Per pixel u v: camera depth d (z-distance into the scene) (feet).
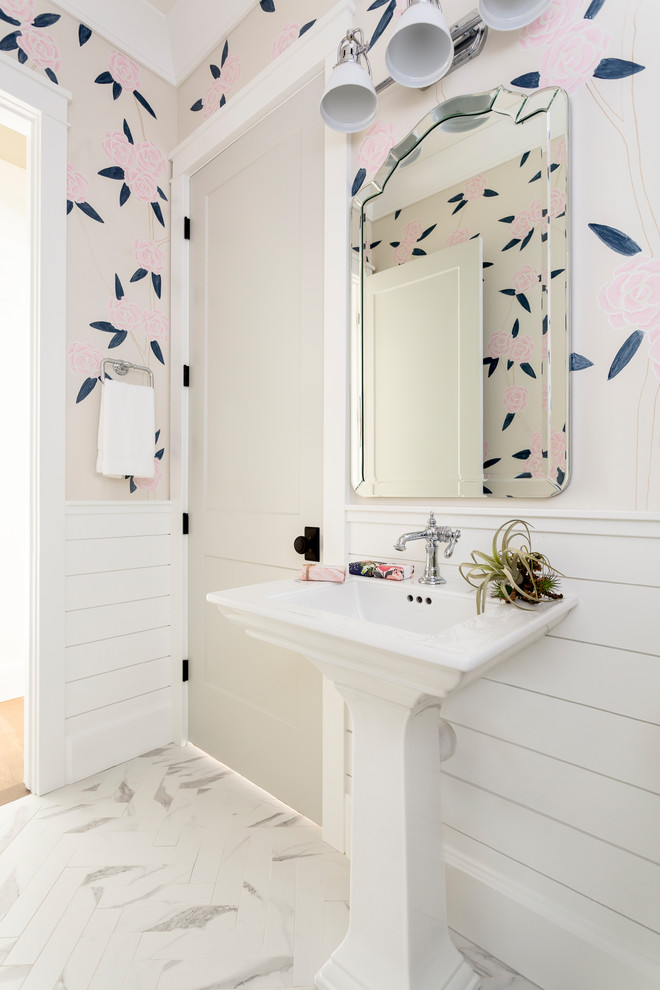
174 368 6.88
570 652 3.53
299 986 3.50
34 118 5.62
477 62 4.05
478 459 4.03
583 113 3.50
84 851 4.76
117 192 6.40
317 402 5.18
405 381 4.50
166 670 6.95
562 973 3.49
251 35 5.92
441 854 3.51
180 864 4.61
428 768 3.37
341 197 4.88
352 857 3.47
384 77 4.65
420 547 4.32
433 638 2.61
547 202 3.64
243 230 6.01
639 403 3.29
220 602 3.51
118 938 3.84
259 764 5.82
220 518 6.32
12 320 8.55
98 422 6.26
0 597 8.43
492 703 3.88
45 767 5.71
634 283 3.30
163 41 6.77
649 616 3.24
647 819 3.24
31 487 5.74
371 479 4.73
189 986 3.49
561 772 3.58
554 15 3.64
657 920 3.19
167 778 6.04
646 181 3.26
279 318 5.57
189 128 6.86
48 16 5.73
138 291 6.64
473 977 3.53
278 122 5.57
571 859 3.53
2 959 3.67
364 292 4.79
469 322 4.09
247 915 4.06
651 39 3.25
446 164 4.21
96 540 6.21
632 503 3.32
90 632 6.16
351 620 2.94
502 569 3.36
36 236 5.65
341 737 4.84
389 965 3.26
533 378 3.72
